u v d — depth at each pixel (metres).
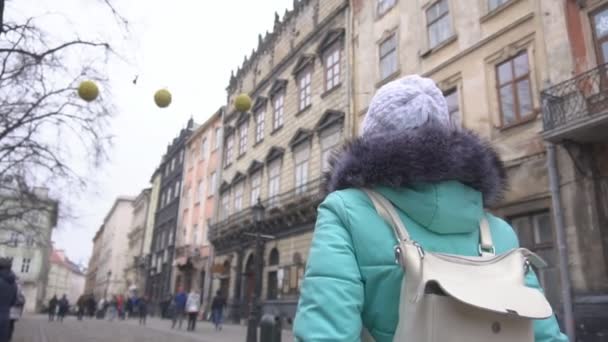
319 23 22.56
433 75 14.80
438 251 1.31
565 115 10.04
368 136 1.48
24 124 9.18
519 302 1.14
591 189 9.85
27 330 17.44
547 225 10.75
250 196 26.92
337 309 1.17
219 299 20.02
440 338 1.07
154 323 25.98
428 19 15.53
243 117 30.47
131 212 84.25
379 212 1.33
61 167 10.23
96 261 104.00
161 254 43.66
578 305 9.53
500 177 1.54
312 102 21.98
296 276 19.58
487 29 13.14
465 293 1.10
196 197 37.22
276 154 24.19
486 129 12.59
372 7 18.78
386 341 1.22
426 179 1.30
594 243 9.57
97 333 16.62
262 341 5.91
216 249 30.19
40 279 62.31
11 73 8.43
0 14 7.26
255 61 30.47
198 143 39.38
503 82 12.41
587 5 10.61
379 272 1.25
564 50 10.85
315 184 19.67
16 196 12.11
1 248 61.12
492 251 1.43
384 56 17.55
